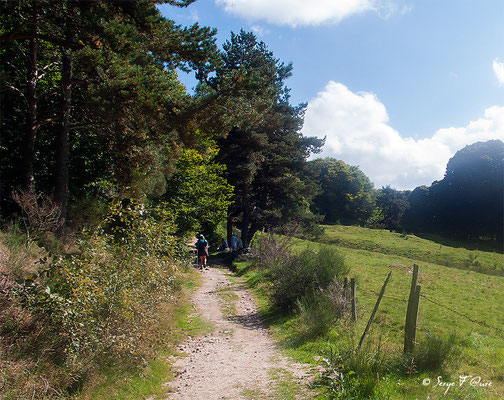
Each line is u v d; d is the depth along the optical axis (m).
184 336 9.91
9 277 6.26
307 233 36.91
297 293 12.19
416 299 6.95
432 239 62.38
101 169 18.58
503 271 33.91
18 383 4.70
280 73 34.50
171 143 13.26
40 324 5.75
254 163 31.77
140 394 6.04
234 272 24.58
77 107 16.44
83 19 10.79
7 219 11.73
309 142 35.59
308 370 7.15
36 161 16.95
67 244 9.94
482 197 64.88
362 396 5.44
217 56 13.22
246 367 7.62
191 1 13.60
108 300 6.57
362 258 30.98
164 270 8.38
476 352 8.27
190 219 22.56
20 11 11.74
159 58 12.74
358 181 95.75
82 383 5.54
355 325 9.54
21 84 16.36
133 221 8.17
